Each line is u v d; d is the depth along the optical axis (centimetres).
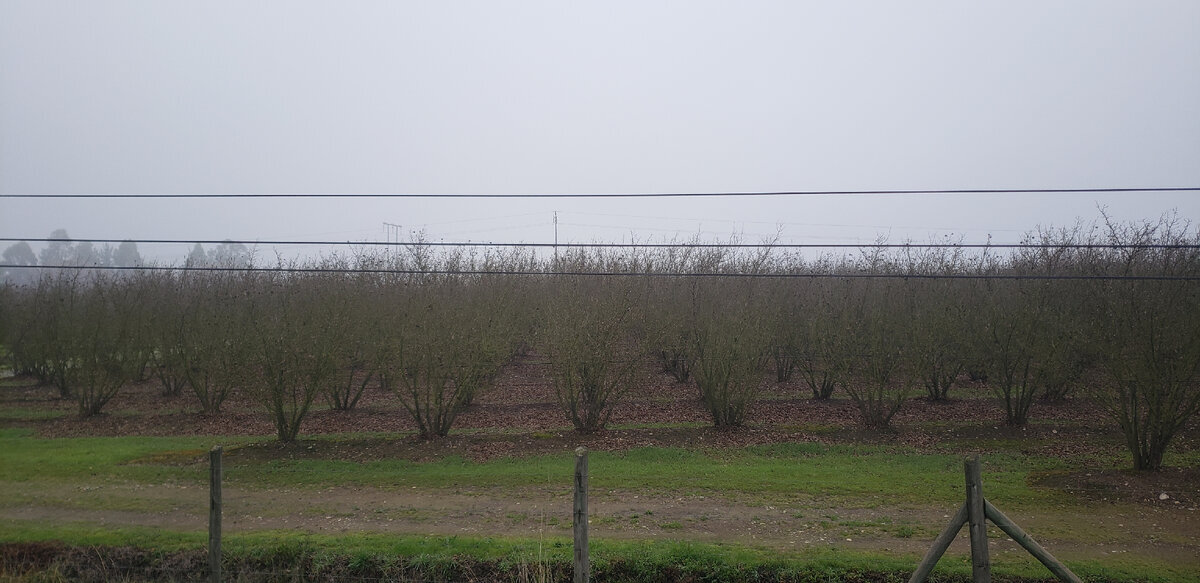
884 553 789
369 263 1831
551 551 783
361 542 823
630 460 1218
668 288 1691
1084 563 759
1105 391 1200
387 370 1410
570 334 1405
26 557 808
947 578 729
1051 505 966
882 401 1557
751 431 1434
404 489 1059
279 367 1327
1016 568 745
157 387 1997
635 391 1523
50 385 1998
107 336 1677
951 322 1619
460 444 1328
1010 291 1585
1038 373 1455
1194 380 1198
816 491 1034
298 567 754
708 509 953
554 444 1331
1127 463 1175
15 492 1056
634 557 759
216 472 627
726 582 733
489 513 943
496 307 1544
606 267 1744
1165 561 773
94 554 812
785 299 1741
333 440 1363
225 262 1970
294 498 1017
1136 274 1382
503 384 1875
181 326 1709
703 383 1496
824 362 1578
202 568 779
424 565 757
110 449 1334
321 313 1430
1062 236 1612
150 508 977
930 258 1662
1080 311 1402
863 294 1594
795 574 735
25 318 1970
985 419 1552
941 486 1059
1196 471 1100
